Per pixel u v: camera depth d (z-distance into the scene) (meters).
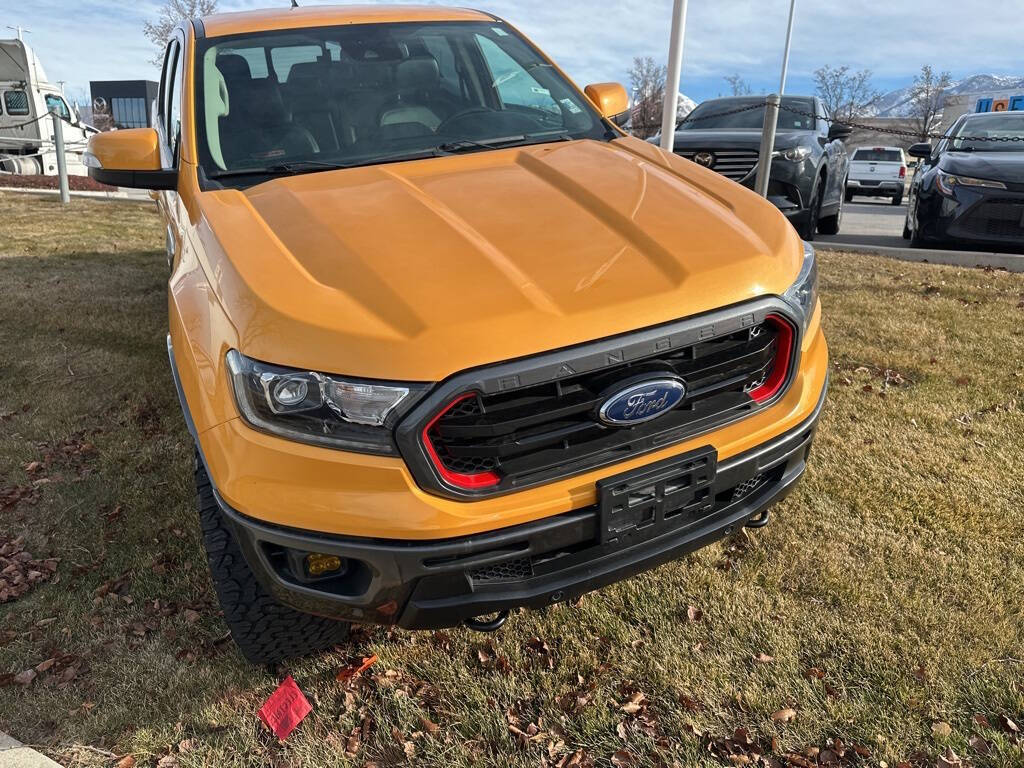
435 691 2.38
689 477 2.09
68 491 3.49
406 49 3.40
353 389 1.82
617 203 2.40
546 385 1.89
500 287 1.95
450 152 2.97
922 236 7.61
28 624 2.69
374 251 2.10
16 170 17.20
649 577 2.79
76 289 6.66
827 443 3.65
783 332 2.24
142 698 2.37
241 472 1.92
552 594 2.02
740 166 7.57
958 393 4.13
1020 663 2.31
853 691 2.26
